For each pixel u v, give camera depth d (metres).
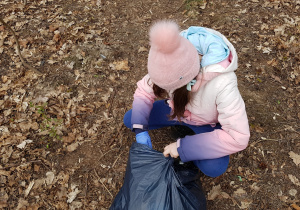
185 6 4.41
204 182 2.62
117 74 3.52
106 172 2.72
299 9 4.19
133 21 4.23
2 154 2.80
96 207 2.51
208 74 1.79
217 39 1.91
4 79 3.46
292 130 2.91
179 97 1.83
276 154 2.76
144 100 2.26
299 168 2.66
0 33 4.01
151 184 2.02
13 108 3.18
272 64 3.50
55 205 2.50
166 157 2.13
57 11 4.38
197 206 2.05
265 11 4.18
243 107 1.91
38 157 2.80
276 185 2.57
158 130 2.99
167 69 1.59
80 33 4.01
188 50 1.60
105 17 4.29
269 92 3.24
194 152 2.05
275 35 3.83
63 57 3.71
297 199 2.49
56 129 2.99
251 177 2.63
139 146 2.17
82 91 3.35
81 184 2.64
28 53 3.76
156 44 1.51
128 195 2.03
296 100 3.15
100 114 3.14
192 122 2.34
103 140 2.94
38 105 3.20
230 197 2.53
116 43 3.88
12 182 2.62
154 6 4.47
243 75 3.41
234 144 1.96
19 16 4.28
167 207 1.96
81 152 2.85
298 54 3.58
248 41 3.80
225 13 4.22
